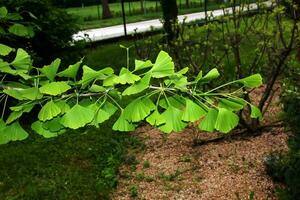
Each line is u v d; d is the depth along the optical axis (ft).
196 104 3.85
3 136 4.43
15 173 19.60
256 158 18.20
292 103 13.30
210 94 4.05
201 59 24.63
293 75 17.67
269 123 21.38
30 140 23.39
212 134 21.63
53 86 4.00
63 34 28.30
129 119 3.91
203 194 16.39
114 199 16.98
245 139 20.20
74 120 4.03
